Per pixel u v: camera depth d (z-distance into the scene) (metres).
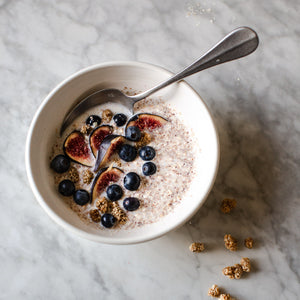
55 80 0.50
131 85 0.46
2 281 0.48
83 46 0.50
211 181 0.42
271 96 0.50
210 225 0.48
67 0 0.51
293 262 0.48
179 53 0.50
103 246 0.48
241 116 0.49
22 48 0.50
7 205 0.48
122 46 0.50
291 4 0.50
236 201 0.48
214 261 0.48
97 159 0.45
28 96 0.49
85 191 0.44
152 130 0.46
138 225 0.44
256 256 0.48
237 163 0.49
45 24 0.50
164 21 0.50
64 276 0.48
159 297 0.48
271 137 0.49
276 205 0.48
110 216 0.44
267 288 0.48
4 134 0.49
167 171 0.45
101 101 0.46
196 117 0.45
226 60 0.43
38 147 0.43
